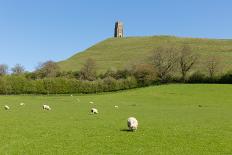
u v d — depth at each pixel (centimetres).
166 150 3030
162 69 17175
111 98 11594
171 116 5903
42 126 4209
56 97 12031
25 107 7188
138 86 16025
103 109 7144
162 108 7981
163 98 11494
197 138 3578
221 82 15588
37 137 3472
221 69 19775
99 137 3516
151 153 2914
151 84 16362
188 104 9650
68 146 3089
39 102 9081
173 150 3033
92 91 14938
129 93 13138
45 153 2834
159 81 16600
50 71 18812
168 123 4775
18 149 2942
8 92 14100
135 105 8850
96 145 3152
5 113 5728
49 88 14475
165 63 17988
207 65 19950
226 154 2942
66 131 3853
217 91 12862
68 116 5428
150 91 13288
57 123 4509
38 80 14512
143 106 8531
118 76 17350
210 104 9694
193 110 7506
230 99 11088
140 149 3034
